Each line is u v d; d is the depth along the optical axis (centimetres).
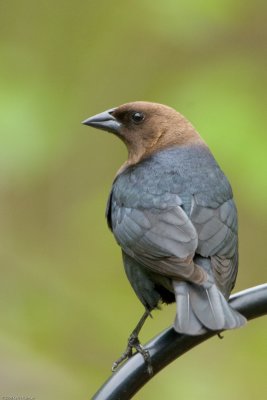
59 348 1400
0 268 1475
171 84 1474
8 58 1466
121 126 1139
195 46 1493
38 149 1388
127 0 1508
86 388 1355
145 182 1050
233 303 939
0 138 1378
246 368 1446
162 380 1417
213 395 1414
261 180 1366
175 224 1003
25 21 1517
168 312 1501
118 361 1023
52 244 1568
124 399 920
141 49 1515
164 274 966
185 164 1065
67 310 1438
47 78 1455
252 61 1474
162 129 1124
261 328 1468
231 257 984
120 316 1466
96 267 1534
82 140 1570
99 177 1577
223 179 1055
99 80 1509
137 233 1014
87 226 1543
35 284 1462
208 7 1446
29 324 1413
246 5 1475
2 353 1356
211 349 1460
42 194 1579
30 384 1338
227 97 1413
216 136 1377
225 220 1013
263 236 1630
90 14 1520
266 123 1392
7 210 1584
